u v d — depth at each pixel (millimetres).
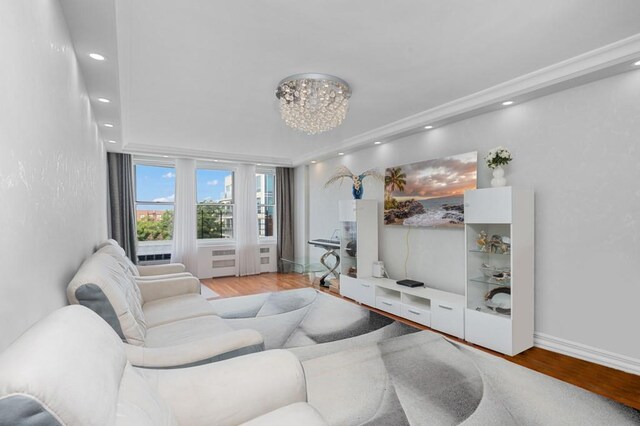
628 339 2516
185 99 3289
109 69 2275
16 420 488
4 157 819
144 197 6102
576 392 2250
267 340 3287
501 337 2885
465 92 3201
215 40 2221
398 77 2844
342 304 4547
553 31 2145
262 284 5957
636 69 2453
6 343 815
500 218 2945
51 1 1360
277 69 2666
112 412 654
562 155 2869
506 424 1917
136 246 5680
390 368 2635
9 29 866
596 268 2678
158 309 2660
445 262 3943
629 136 2500
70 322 771
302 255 7039
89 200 2654
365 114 3873
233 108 3572
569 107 2818
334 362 2754
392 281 4414
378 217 4922
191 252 6223
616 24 2066
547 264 2973
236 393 1159
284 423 1098
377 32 2152
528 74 2775
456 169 3695
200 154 5922
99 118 3350
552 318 2941
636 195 2473
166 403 1016
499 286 3139
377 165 4980
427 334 3389
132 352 1356
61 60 1564
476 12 1942
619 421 1938
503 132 3301
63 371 578
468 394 2238
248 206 6891
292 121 3275
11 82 877
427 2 1847
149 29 2072
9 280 840
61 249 1506
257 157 6562
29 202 1021
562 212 2875
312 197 6785
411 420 1965
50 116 1318
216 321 2383
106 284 1545
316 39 2229
